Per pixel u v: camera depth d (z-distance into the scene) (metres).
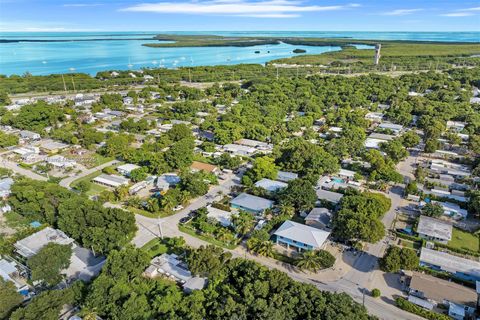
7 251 100.38
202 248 91.12
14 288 79.31
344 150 170.50
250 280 80.75
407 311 81.81
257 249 101.62
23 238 105.81
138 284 83.44
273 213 124.94
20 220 118.69
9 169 161.88
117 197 134.00
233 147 187.88
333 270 96.06
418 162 171.25
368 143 190.12
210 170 160.50
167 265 94.81
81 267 93.44
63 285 87.50
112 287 76.62
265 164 145.88
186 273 91.25
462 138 195.38
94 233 99.44
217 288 82.62
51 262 84.38
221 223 116.62
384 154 173.62
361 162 165.88
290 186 124.38
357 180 147.88
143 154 168.50
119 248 100.44
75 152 187.88
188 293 84.25
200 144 199.00
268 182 141.75
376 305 83.56
